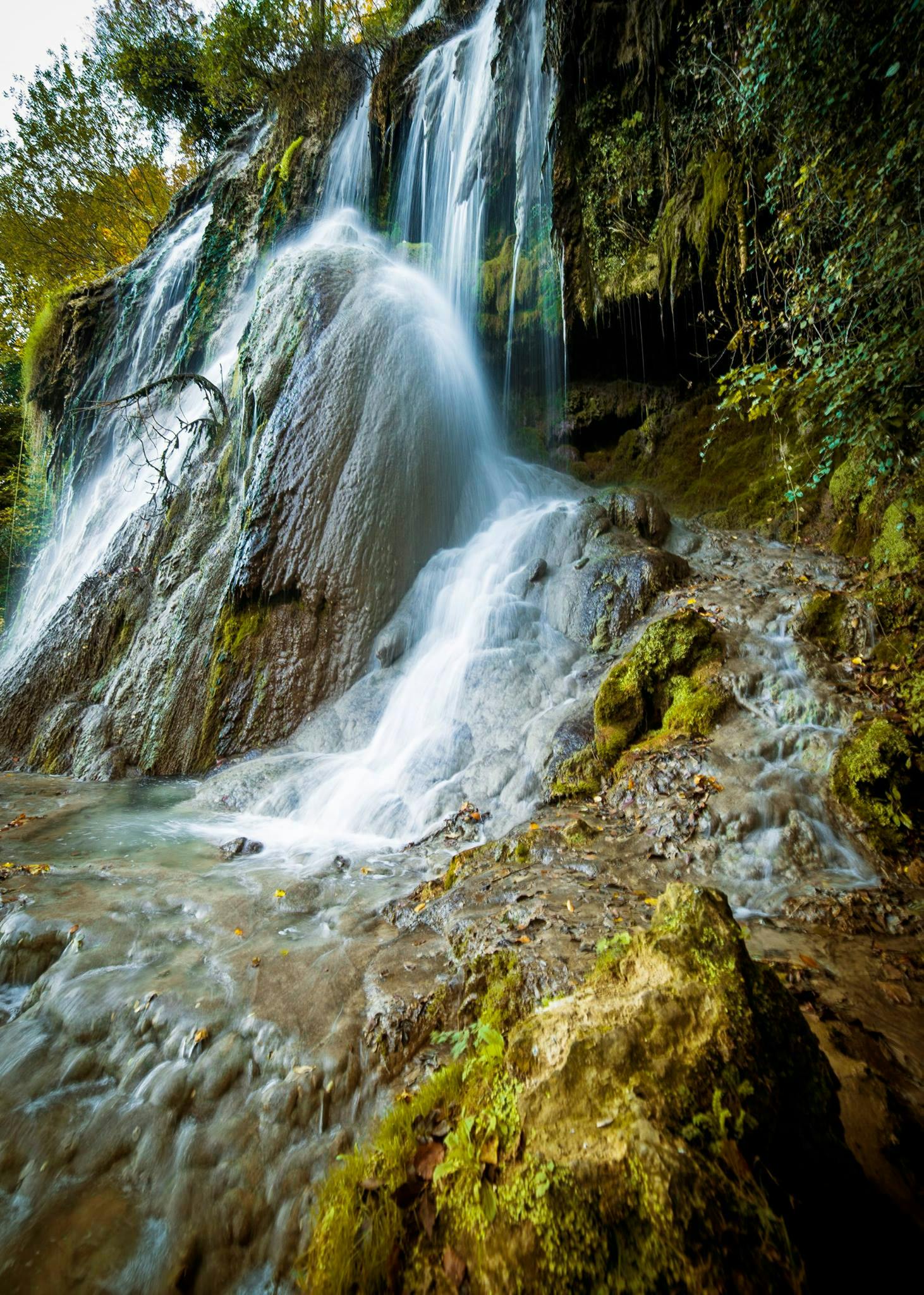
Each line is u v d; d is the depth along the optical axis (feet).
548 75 31.89
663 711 18.51
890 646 17.75
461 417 30.32
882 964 10.26
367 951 11.72
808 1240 5.36
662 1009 6.26
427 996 10.05
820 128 16.79
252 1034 9.88
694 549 26.50
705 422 33.47
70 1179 8.20
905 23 13.48
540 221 35.04
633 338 33.19
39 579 53.16
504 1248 5.12
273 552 25.66
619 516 26.84
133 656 28.55
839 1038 8.38
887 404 14.85
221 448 33.30
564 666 21.74
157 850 17.40
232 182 52.21
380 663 24.89
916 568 18.33
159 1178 8.16
